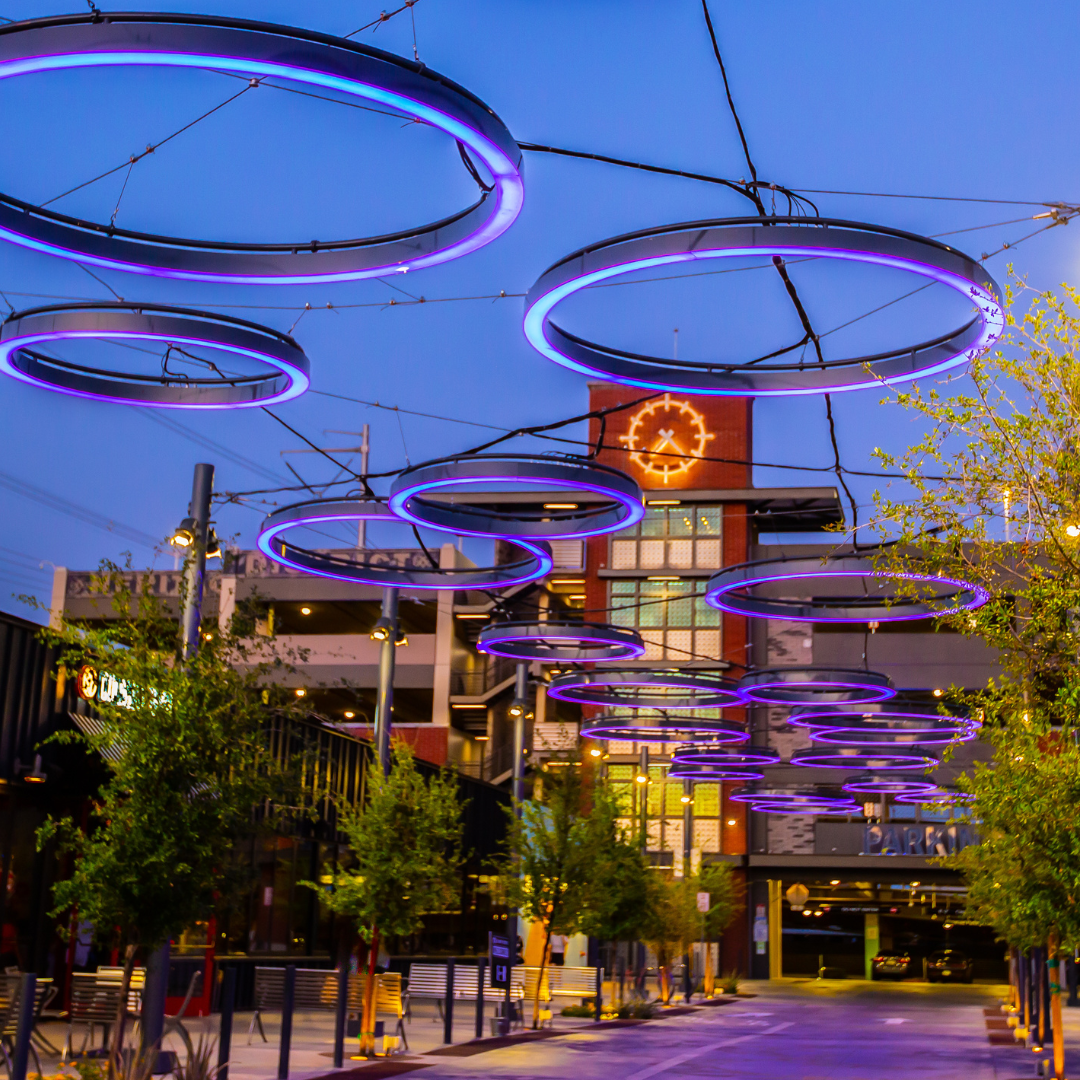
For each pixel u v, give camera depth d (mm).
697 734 50344
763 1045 26047
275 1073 17797
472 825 45719
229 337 17578
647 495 64188
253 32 11055
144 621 16062
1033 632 15297
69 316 17266
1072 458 13898
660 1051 23953
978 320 16656
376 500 24938
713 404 64938
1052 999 20422
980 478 14188
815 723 42531
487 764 63250
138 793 14562
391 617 26141
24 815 23531
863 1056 24281
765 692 39469
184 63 11094
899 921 63094
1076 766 18000
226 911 15164
